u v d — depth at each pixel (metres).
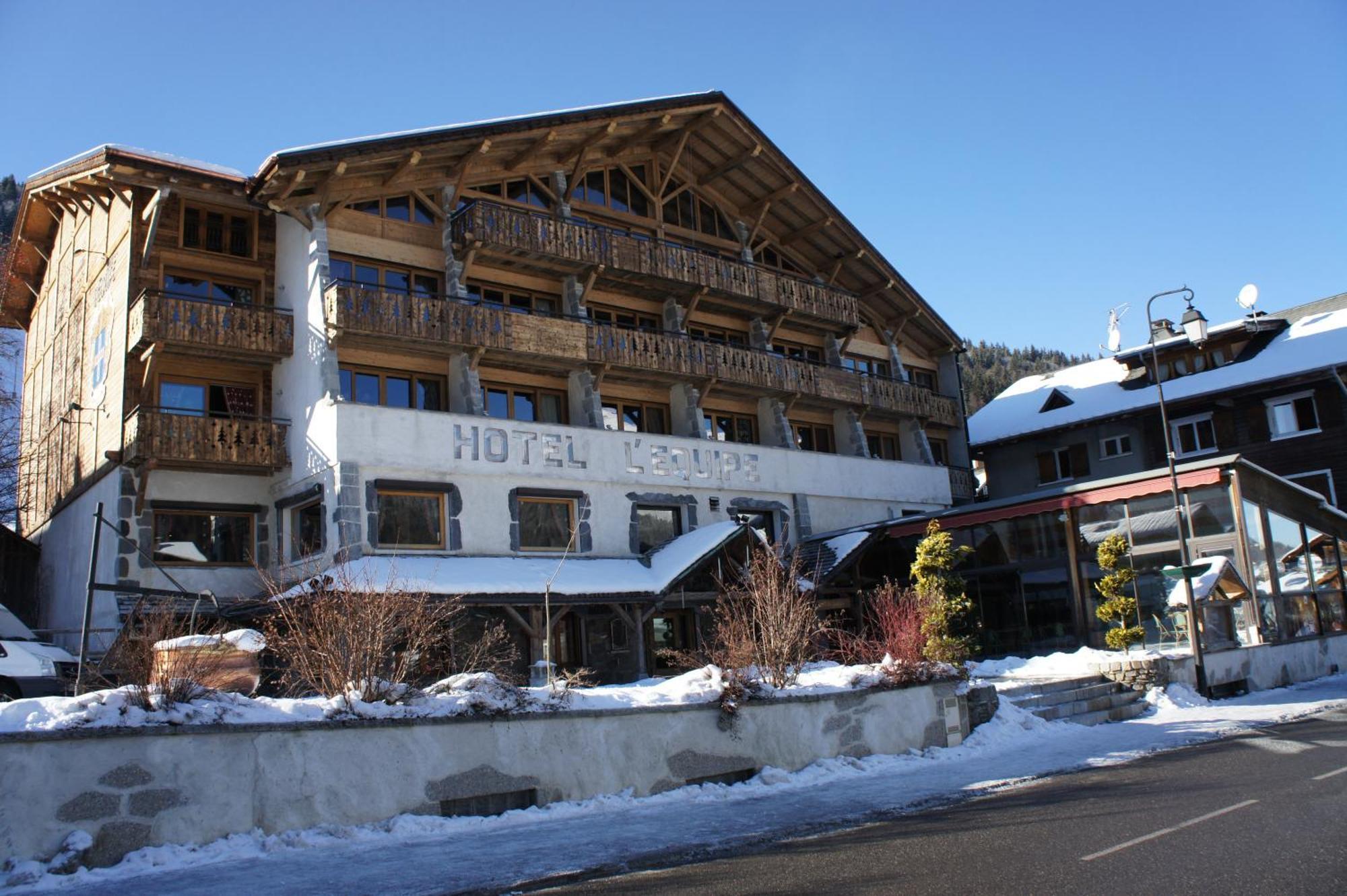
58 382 30.25
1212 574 22.80
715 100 30.00
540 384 27.69
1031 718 17.31
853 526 32.72
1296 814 8.97
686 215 32.81
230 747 9.48
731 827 10.11
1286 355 35.19
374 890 7.81
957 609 19.86
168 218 23.89
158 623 13.34
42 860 8.34
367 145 23.30
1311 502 28.17
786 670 15.31
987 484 42.28
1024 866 7.64
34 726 8.57
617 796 11.87
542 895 7.60
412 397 25.33
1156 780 11.69
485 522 24.00
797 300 33.19
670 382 30.03
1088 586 26.20
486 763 11.02
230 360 24.36
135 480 22.94
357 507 22.00
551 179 28.88
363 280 24.94
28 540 30.92
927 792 11.82
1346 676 26.22
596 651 25.08
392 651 12.51
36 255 33.38
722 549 24.64
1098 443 38.84
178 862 8.78
